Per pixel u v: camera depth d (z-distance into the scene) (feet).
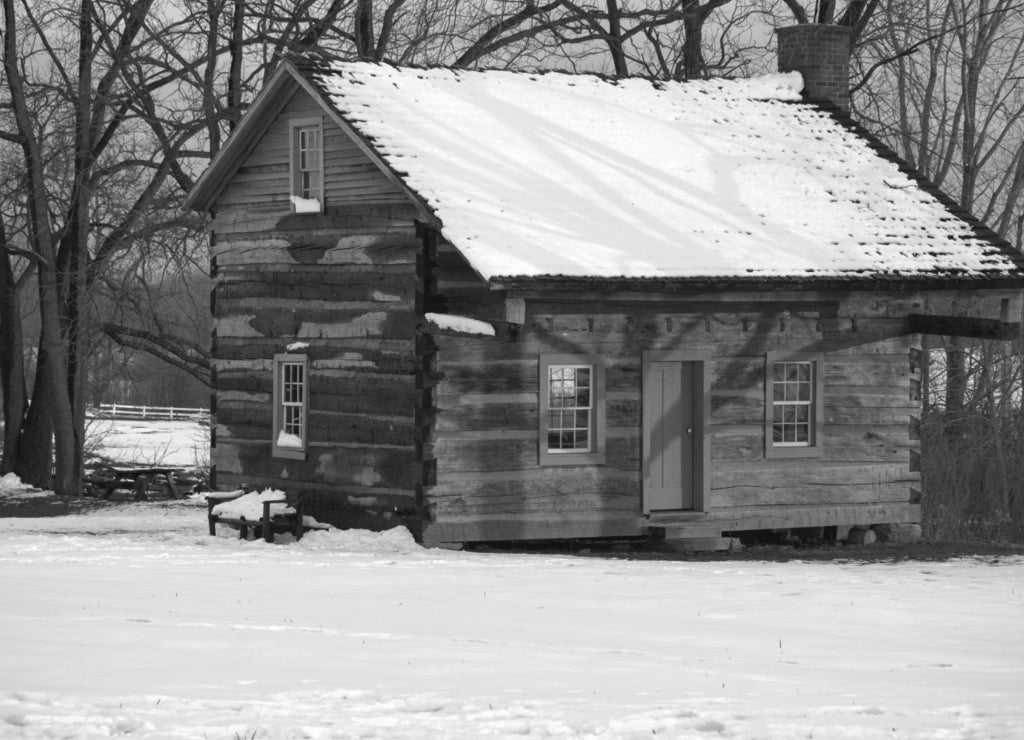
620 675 39.19
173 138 128.16
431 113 86.17
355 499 82.12
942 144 137.49
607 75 98.12
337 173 83.56
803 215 86.94
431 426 78.18
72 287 130.11
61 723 30.45
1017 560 81.51
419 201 77.05
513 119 88.84
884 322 88.07
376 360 81.00
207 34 123.44
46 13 121.90
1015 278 84.43
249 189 88.99
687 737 31.12
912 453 88.63
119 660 38.47
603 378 81.25
